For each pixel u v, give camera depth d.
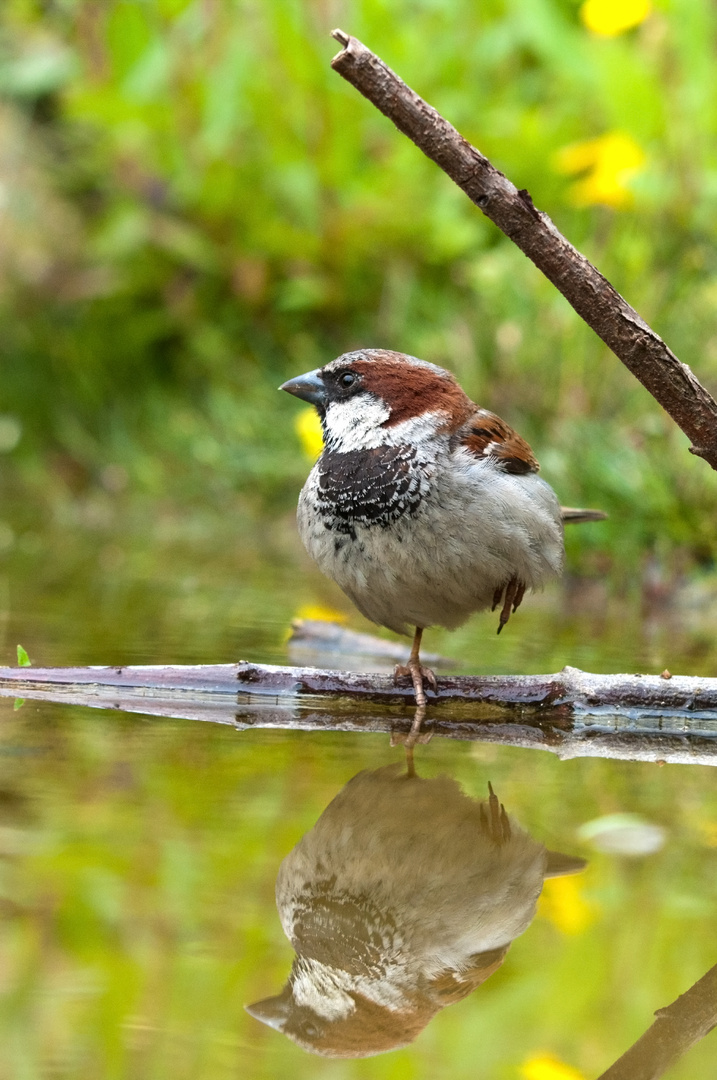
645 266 13.26
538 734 6.89
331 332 15.98
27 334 17.11
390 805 5.43
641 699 7.25
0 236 17.67
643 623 10.41
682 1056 3.56
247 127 15.82
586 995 3.83
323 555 7.43
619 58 13.80
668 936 4.21
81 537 14.31
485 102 15.61
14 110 18.45
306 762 6.00
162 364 17.00
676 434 11.91
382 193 15.19
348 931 4.29
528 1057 3.53
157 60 15.78
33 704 7.02
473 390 13.85
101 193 18.09
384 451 7.20
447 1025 3.69
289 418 15.50
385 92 6.03
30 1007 3.61
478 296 14.98
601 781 5.88
